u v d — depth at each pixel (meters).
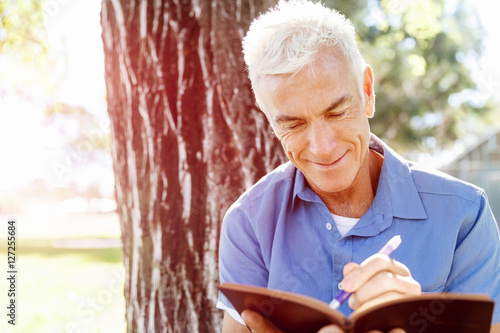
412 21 7.67
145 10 2.33
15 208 21.84
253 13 2.31
